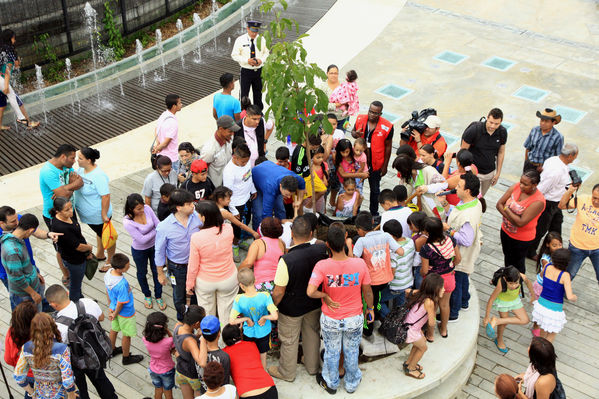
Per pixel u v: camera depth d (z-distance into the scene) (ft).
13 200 31.94
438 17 59.67
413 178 26.14
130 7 51.75
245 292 18.98
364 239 20.20
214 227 20.70
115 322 21.85
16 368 17.69
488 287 27.58
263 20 57.77
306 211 27.04
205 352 17.97
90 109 42.32
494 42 54.24
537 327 24.14
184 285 23.11
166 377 19.76
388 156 29.66
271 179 24.80
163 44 50.93
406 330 19.75
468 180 21.79
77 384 19.70
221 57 51.13
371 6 62.08
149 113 41.93
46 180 24.54
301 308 19.16
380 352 21.24
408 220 21.57
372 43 53.72
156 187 25.63
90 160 25.09
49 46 45.96
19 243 21.29
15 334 18.06
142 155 36.65
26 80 44.96
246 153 24.44
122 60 47.83
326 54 51.26
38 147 37.40
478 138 29.30
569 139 40.09
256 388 17.79
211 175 26.66
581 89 46.50
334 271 17.94
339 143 27.78
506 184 35.42
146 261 24.02
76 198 25.53
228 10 58.23
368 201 32.83
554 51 52.60
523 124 41.63
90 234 29.45
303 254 18.66
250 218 28.86
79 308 19.47
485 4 63.21
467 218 21.88
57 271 26.99
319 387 20.22
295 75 20.80
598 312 26.63
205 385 17.94
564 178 27.40
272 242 20.54
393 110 43.06
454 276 21.68
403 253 20.70
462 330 23.08
